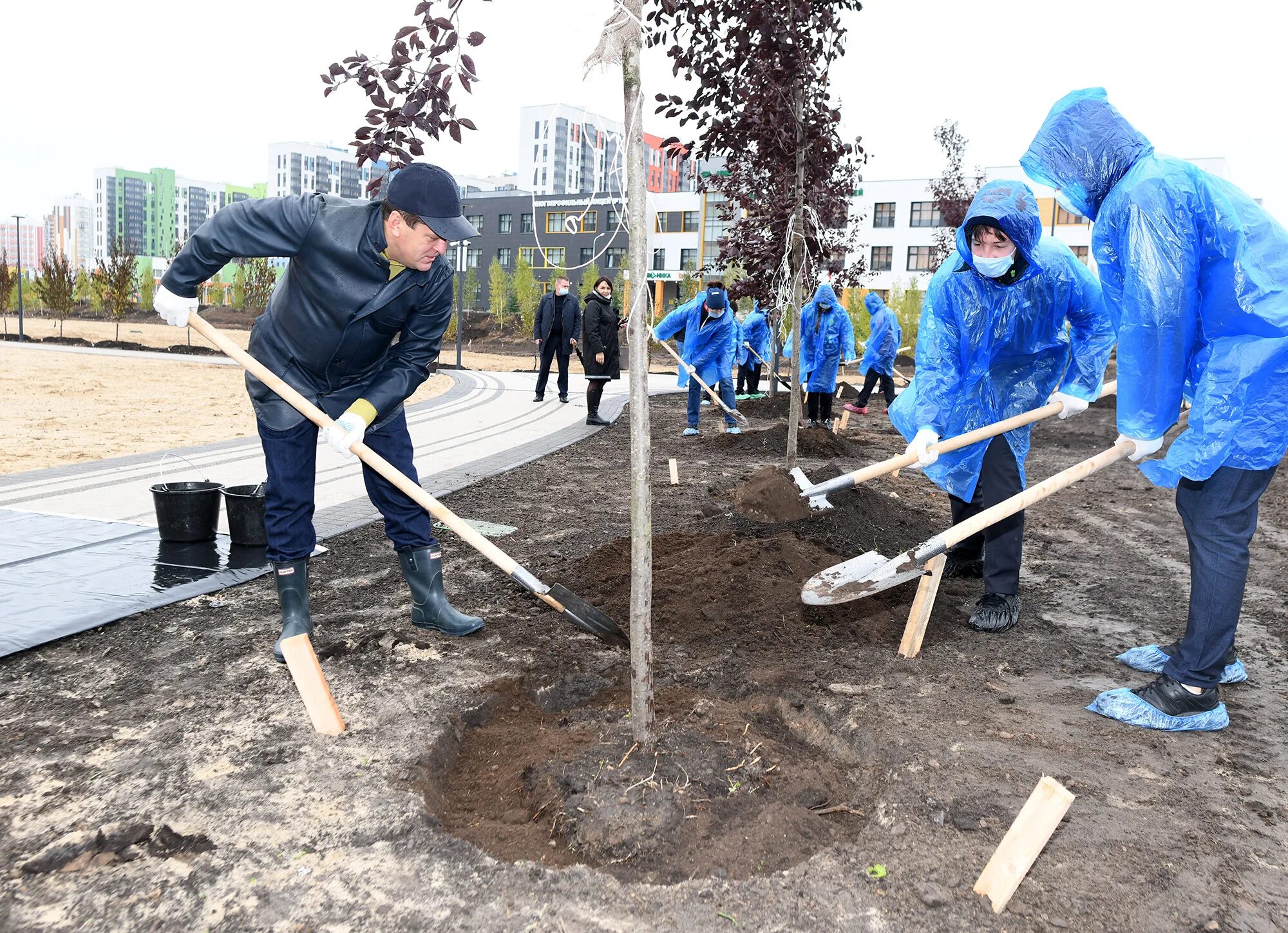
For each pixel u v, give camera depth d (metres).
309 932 2.02
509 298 50.03
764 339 14.88
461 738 3.09
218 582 4.56
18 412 12.34
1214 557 3.12
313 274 3.36
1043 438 11.91
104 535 5.41
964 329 4.08
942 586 4.88
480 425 11.78
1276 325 2.94
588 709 3.32
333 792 2.60
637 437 2.66
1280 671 3.80
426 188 3.20
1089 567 5.41
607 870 2.32
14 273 41.97
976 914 2.13
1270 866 2.34
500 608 4.35
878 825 2.50
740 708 3.32
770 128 6.52
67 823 2.41
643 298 2.60
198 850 2.31
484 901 2.14
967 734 3.06
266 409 3.57
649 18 5.30
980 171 22.92
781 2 5.90
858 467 9.02
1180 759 2.94
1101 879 2.26
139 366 21.94
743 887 2.22
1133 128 3.17
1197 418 3.11
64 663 3.55
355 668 3.55
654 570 4.80
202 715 3.09
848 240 14.52
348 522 5.93
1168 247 2.97
